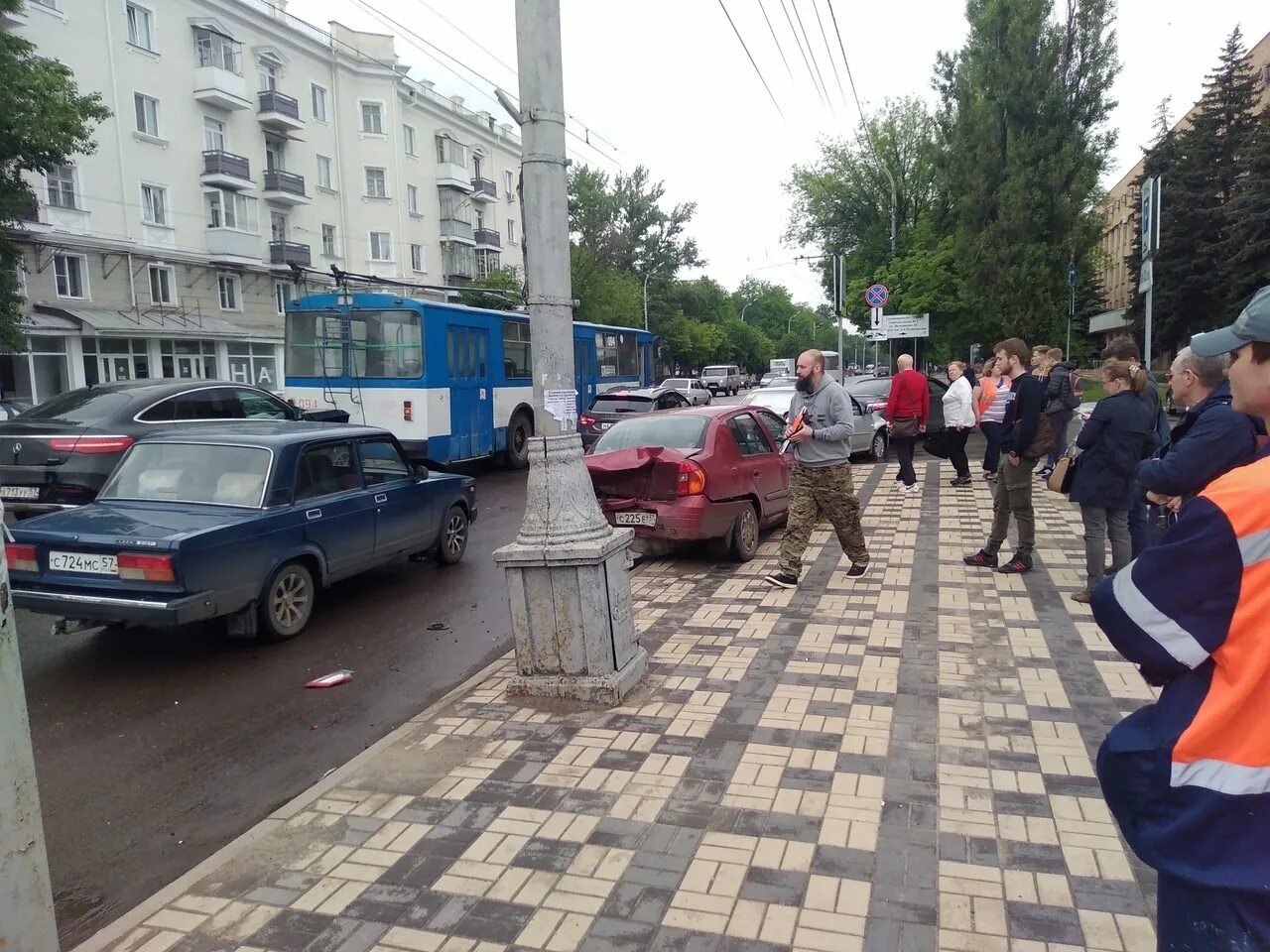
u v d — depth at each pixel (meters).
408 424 14.05
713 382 56.78
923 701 4.70
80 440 8.64
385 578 8.34
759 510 8.62
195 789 4.22
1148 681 1.80
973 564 7.67
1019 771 3.90
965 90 27.88
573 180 62.75
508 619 7.03
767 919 2.90
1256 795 1.58
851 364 103.44
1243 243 31.89
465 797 3.78
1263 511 1.56
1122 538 6.22
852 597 6.82
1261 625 1.58
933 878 3.11
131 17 31.88
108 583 5.57
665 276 69.62
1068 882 3.06
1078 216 26.34
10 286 19.88
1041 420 7.20
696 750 4.18
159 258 32.97
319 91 41.66
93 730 4.91
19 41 17.62
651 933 2.85
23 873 2.49
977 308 27.86
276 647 6.34
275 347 38.66
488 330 15.99
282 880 3.22
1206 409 4.50
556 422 4.84
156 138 32.72
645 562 8.35
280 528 6.32
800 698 4.78
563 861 3.28
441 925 2.93
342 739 4.79
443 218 49.50
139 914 3.04
